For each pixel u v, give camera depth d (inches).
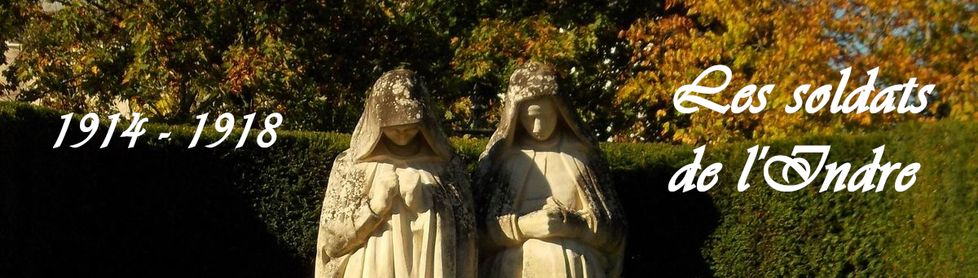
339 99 677.3
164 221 434.6
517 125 354.9
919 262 384.5
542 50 690.2
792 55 566.9
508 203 348.2
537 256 338.0
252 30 673.0
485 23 708.7
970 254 368.2
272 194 434.9
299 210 434.9
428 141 331.0
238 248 434.9
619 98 645.9
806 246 405.1
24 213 419.2
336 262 332.5
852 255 399.9
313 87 663.1
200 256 434.9
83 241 430.0
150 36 647.1
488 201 351.3
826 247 402.9
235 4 665.6
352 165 333.7
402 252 323.9
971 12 567.8
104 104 681.0
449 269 325.7
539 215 339.6
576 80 724.7
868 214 399.2
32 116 425.4
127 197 434.0
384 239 325.4
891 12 576.7
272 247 434.0
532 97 348.5
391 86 329.7
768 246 408.8
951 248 374.6
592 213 345.4
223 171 436.1
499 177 353.4
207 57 660.7
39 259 422.6
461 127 765.9
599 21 727.7
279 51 652.7
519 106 350.3
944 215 378.6
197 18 663.8
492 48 703.7
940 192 381.1
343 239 327.3
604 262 353.1
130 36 674.2
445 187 333.7
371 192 328.5
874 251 396.8
